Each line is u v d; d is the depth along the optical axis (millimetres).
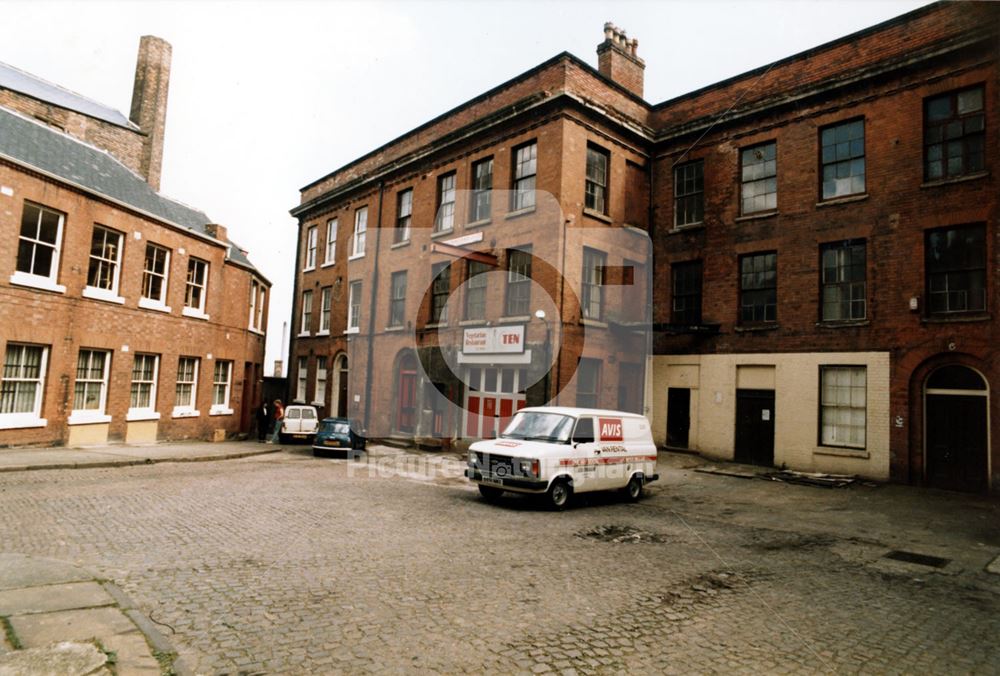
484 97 19375
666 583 6285
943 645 4879
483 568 6512
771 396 16188
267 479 12375
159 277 19531
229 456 16875
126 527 7543
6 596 4961
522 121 17828
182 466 14328
